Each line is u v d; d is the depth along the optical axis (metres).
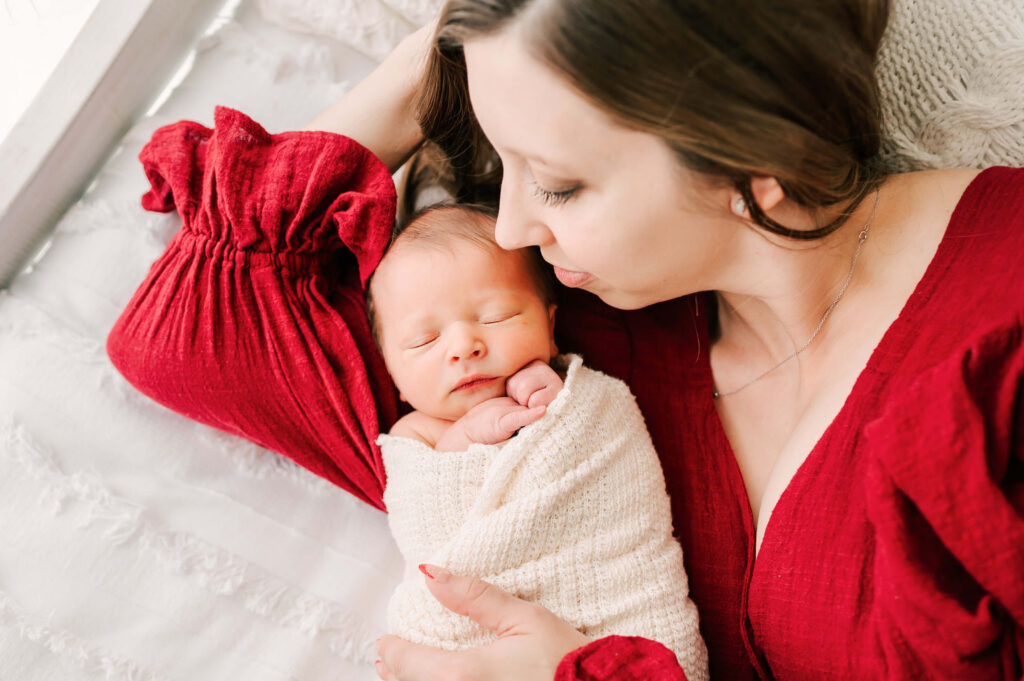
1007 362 0.62
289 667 0.98
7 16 1.03
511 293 0.94
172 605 0.98
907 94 0.89
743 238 0.75
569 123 0.62
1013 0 0.84
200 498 1.03
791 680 0.82
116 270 1.07
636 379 0.99
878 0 0.66
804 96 0.63
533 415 0.88
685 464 0.95
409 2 1.14
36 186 1.03
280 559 1.02
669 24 0.57
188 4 1.06
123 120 1.10
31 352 1.04
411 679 0.81
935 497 0.60
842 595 0.75
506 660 0.78
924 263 0.80
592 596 0.85
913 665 0.66
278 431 0.98
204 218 0.95
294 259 0.96
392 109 0.99
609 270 0.73
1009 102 0.86
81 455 1.02
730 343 0.97
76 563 0.98
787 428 0.91
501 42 0.61
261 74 1.13
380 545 1.05
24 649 0.94
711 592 0.91
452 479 0.89
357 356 0.97
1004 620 0.61
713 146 0.62
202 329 0.94
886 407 0.75
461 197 1.07
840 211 0.76
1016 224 0.74
